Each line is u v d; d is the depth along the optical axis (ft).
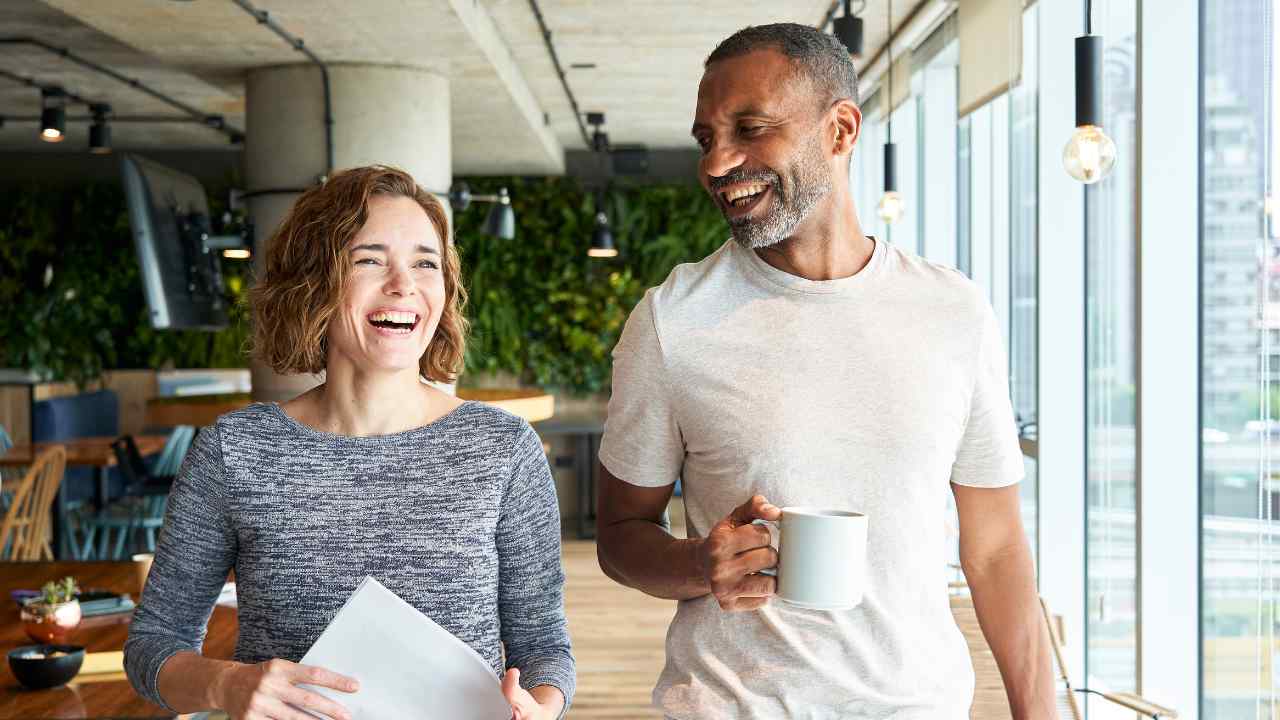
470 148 28.22
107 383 32.19
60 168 32.60
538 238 33.19
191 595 5.13
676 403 5.10
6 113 27.58
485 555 5.16
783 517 4.35
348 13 15.35
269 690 4.52
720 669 4.95
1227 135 10.40
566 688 5.13
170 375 32.24
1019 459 5.32
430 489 5.13
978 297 5.18
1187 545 11.29
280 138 18.16
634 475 5.25
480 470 5.19
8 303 31.99
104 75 23.36
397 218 5.09
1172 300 11.24
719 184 4.96
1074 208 14.30
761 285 5.15
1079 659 14.51
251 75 18.40
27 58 21.97
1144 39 11.19
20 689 7.79
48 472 18.56
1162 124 11.17
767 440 4.91
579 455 27.78
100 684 7.93
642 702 14.32
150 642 4.97
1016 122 16.63
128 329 32.50
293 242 5.13
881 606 4.87
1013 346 17.11
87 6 14.75
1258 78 9.71
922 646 4.92
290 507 5.04
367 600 4.58
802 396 4.94
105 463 21.80
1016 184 16.72
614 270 33.30
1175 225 11.19
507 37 19.94
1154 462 11.32
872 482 4.90
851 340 5.01
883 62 23.21
